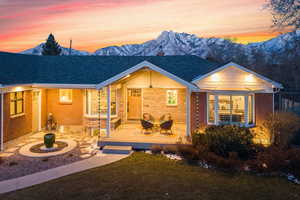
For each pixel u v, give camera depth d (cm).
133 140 1218
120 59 1791
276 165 895
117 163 1011
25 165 981
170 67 1670
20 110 1420
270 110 1330
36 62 1736
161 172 907
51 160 1048
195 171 921
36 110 1619
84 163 1009
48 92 1741
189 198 693
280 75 2914
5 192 727
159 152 1152
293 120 1205
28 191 734
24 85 1323
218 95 1370
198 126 1337
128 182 807
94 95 1573
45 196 700
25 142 1360
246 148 1024
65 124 1733
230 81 1370
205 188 766
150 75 1558
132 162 1025
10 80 1239
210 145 1072
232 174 894
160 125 1325
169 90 1683
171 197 698
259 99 1344
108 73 1556
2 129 1187
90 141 1407
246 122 1320
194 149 1067
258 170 902
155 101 1702
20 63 1582
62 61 1762
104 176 862
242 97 1352
